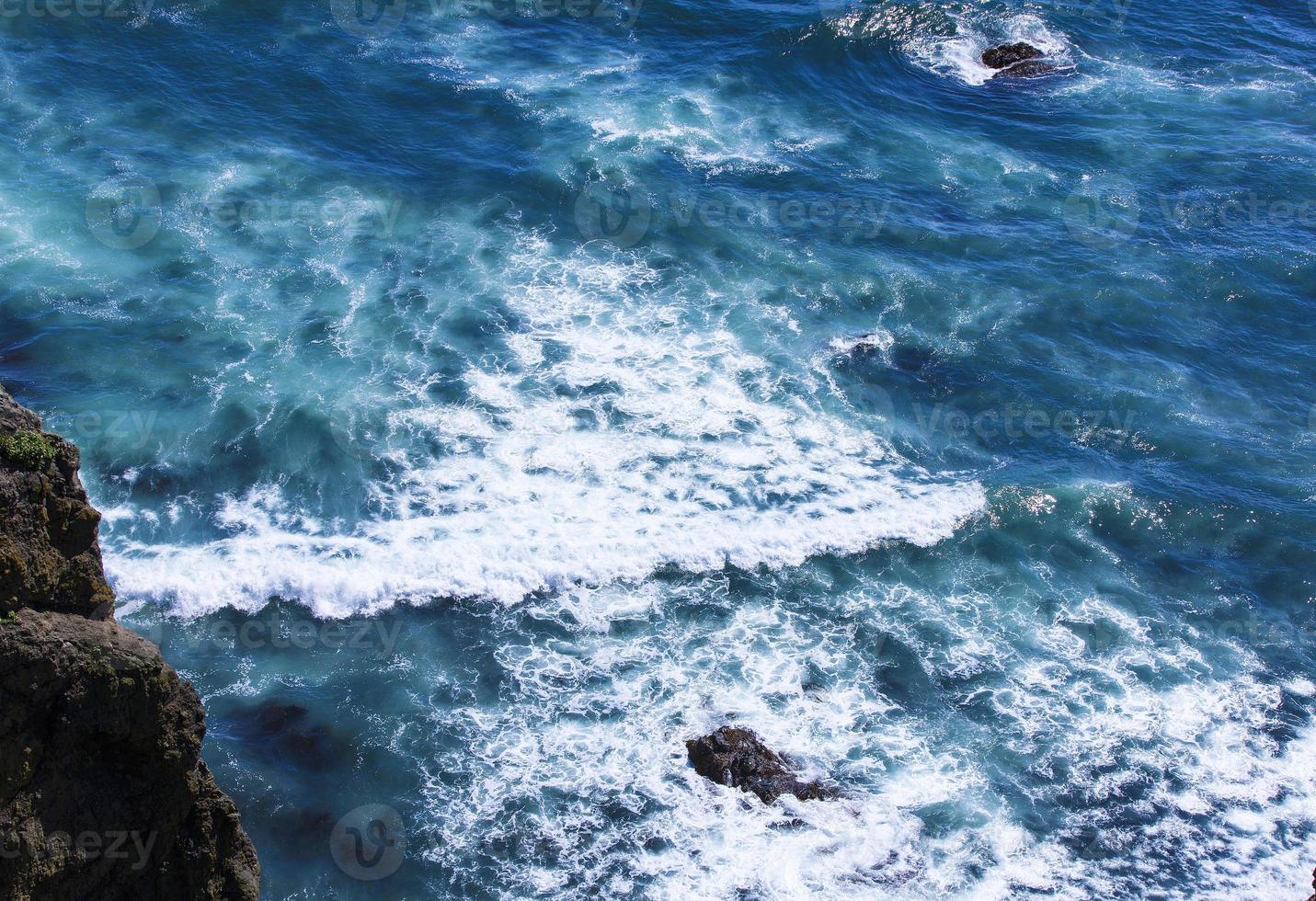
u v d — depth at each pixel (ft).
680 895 74.64
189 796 58.80
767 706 86.58
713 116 150.30
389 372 110.01
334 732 81.97
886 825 79.61
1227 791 84.12
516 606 92.02
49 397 102.68
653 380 112.88
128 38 146.92
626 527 98.37
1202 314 130.00
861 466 107.24
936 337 122.83
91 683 54.70
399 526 96.32
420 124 142.72
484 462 102.53
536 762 81.56
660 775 81.20
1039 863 78.64
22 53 141.79
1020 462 109.70
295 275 119.24
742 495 102.58
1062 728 87.40
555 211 132.67
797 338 120.06
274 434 102.68
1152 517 105.29
